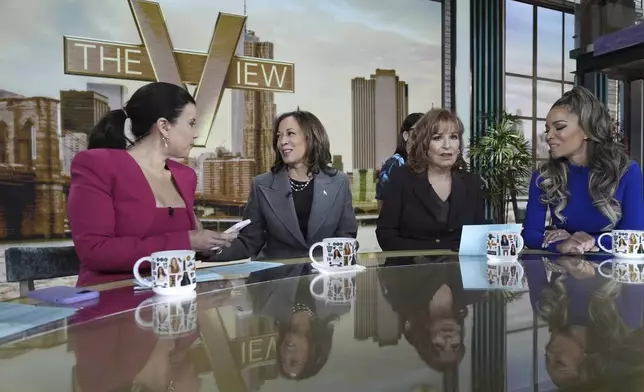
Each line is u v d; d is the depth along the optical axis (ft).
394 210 6.20
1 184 11.65
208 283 3.34
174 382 1.47
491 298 2.67
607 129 5.57
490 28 17.98
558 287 3.01
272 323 2.18
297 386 1.40
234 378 1.49
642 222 5.44
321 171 6.74
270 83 14.53
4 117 11.66
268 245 6.45
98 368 1.63
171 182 5.23
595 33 9.23
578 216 5.66
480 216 6.23
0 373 1.59
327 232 6.47
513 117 17.38
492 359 1.59
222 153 13.93
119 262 4.19
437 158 6.06
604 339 1.82
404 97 16.56
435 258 4.49
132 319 2.33
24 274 4.41
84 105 12.43
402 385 1.39
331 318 2.25
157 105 5.02
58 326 2.21
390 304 2.56
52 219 12.16
